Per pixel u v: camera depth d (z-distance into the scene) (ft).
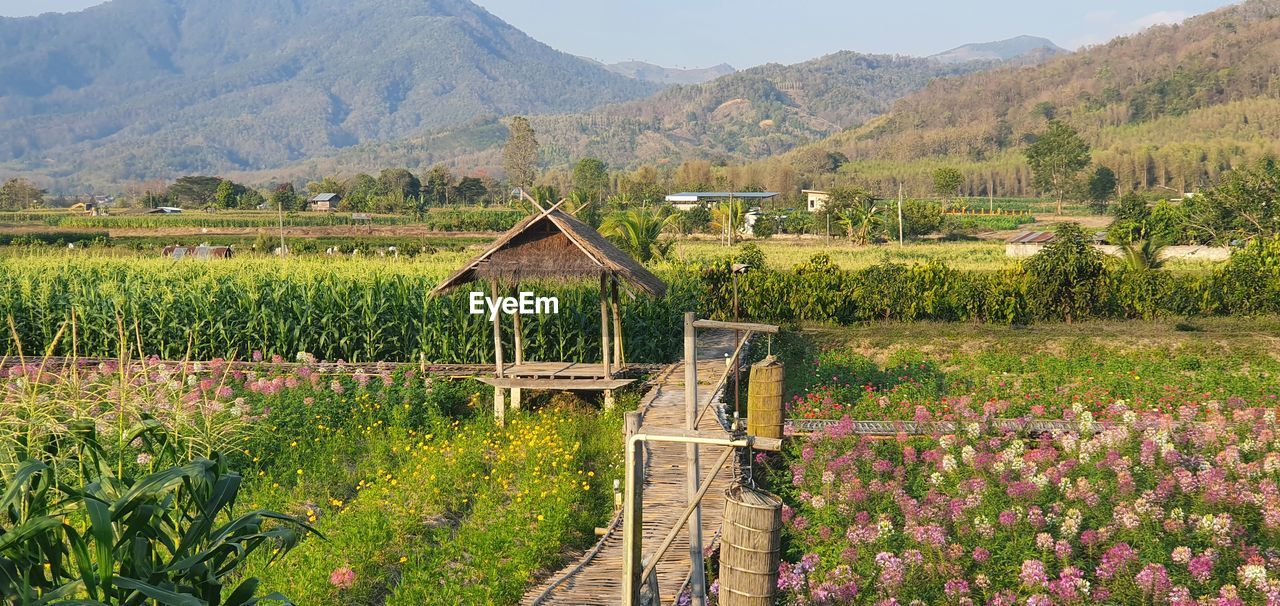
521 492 39.88
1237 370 69.67
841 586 26.94
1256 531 31.37
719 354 74.13
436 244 264.11
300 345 71.31
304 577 30.22
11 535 15.57
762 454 44.91
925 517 31.40
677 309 78.79
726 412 53.11
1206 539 29.68
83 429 18.51
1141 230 162.30
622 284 59.26
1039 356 73.51
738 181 560.61
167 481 16.87
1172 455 35.50
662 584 29.86
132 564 17.24
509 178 580.30
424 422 54.60
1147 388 59.93
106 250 190.29
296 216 394.52
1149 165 568.00
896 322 94.94
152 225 354.13
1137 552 28.19
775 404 26.55
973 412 50.49
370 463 46.73
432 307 69.56
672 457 43.73
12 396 18.95
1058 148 451.12
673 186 517.96
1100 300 92.22
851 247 249.75
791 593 27.48
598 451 50.19
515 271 55.77
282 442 47.60
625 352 71.87
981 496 33.47
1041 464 37.22
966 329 87.30
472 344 69.15
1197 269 137.49
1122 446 37.47
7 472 18.04
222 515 37.22
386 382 57.36
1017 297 92.58
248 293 72.13
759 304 96.53
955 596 26.71
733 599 17.28
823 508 34.60
